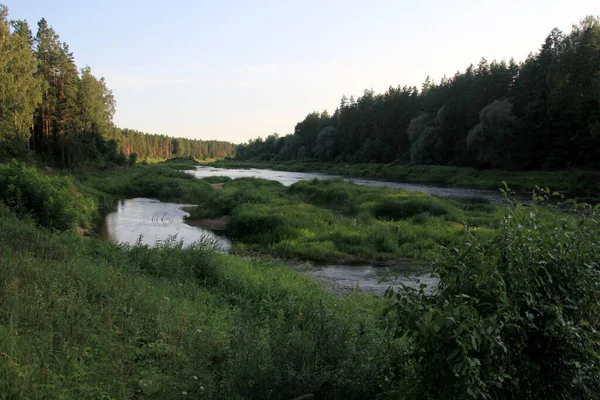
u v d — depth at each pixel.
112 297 6.29
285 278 10.77
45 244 9.09
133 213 27.95
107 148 59.03
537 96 52.53
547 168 48.78
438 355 2.85
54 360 3.94
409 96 83.94
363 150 85.50
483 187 45.16
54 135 50.84
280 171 88.81
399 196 28.17
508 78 60.44
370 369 3.83
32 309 4.95
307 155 110.81
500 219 3.48
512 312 3.00
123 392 3.67
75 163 49.22
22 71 38.88
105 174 50.50
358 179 61.44
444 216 23.11
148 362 4.54
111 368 4.05
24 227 10.15
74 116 50.53
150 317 5.77
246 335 4.42
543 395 3.21
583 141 44.84
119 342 4.77
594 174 39.69
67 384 3.53
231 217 23.09
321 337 4.14
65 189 19.38
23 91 37.84
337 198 28.75
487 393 2.80
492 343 2.74
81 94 52.44
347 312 7.13
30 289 5.63
